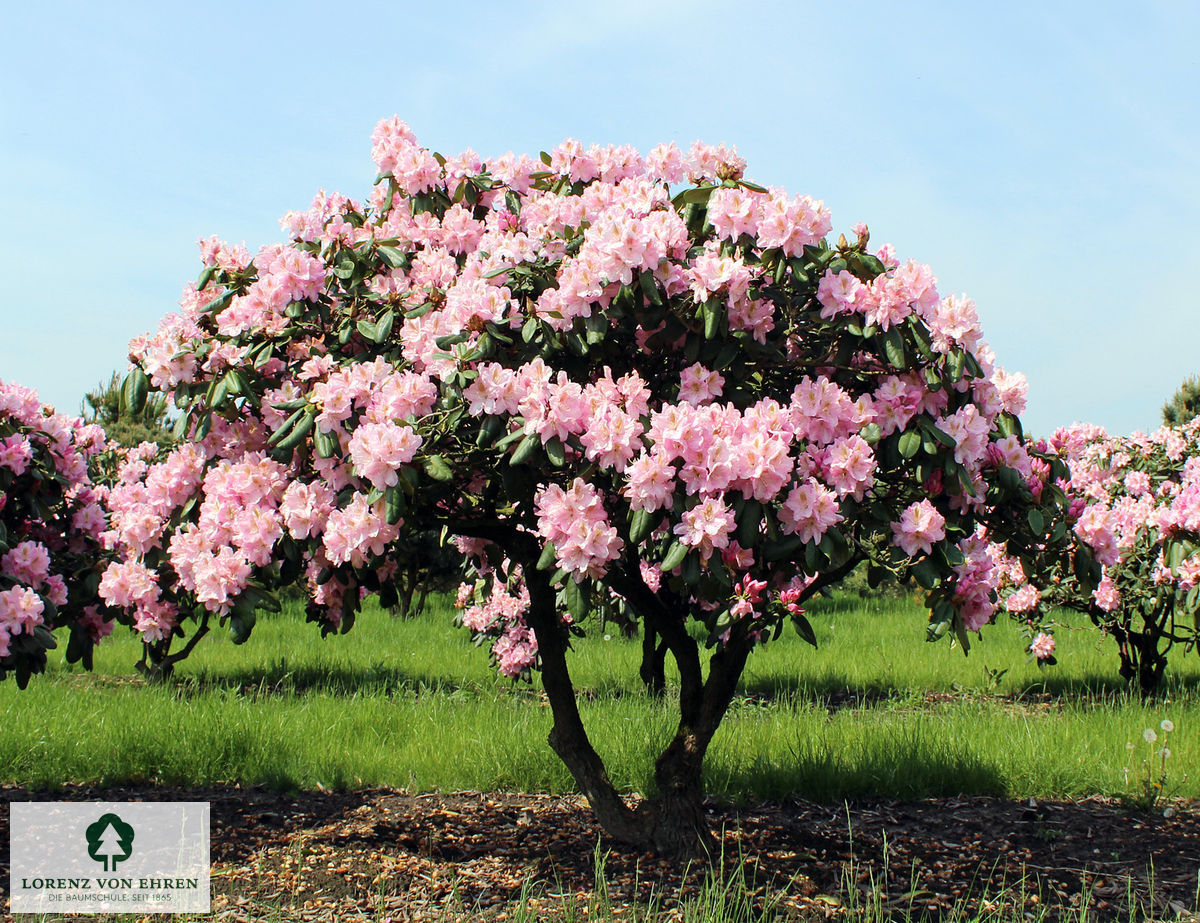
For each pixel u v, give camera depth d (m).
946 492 3.95
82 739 6.34
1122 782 5.77
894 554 3.80
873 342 3.88
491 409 3.66
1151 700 8.39
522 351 3.88
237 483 4.05
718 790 5.78
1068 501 4.32
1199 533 6.94
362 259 4.39
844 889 4.23
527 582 4.81
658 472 3.38
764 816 5.38
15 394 5.25
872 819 5.34
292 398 4.14
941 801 5.71
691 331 3.82
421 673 10.48
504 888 4.20
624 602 7.98
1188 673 10.30
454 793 5.86
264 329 4.29
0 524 4.73
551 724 6.81
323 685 9.59
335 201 4.80
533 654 9.29
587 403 3.60
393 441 3.59
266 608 3.99
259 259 4.39
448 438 3.92
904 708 8.50
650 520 3.44
